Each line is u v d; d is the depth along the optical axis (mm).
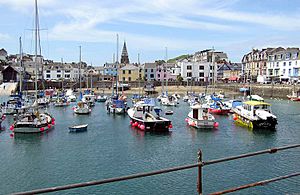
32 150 31047
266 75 124812
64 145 33125
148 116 44531
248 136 37969
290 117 54688
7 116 54500
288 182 21781
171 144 33656
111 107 59875
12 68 115000
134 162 27047
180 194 19922
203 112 44688
